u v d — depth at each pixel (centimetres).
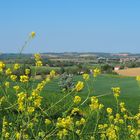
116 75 7625
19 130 538
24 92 545
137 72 8506
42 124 661
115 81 7006
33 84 578
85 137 655
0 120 678
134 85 6531
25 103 539
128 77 7519
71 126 616
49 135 552
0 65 584
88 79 659
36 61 628
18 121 537
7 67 595
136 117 818
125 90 6128
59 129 555
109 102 2547
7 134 588
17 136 530
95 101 652
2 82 577
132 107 2461
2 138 613
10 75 588
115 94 686
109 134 709
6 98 572
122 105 842
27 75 599
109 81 6950
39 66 621
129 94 5738
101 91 5550
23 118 536
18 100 541
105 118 1234
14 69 596
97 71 668
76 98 603
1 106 567
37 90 559
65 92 632
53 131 553
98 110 685
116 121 799
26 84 564
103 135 714
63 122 548
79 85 606
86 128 844
